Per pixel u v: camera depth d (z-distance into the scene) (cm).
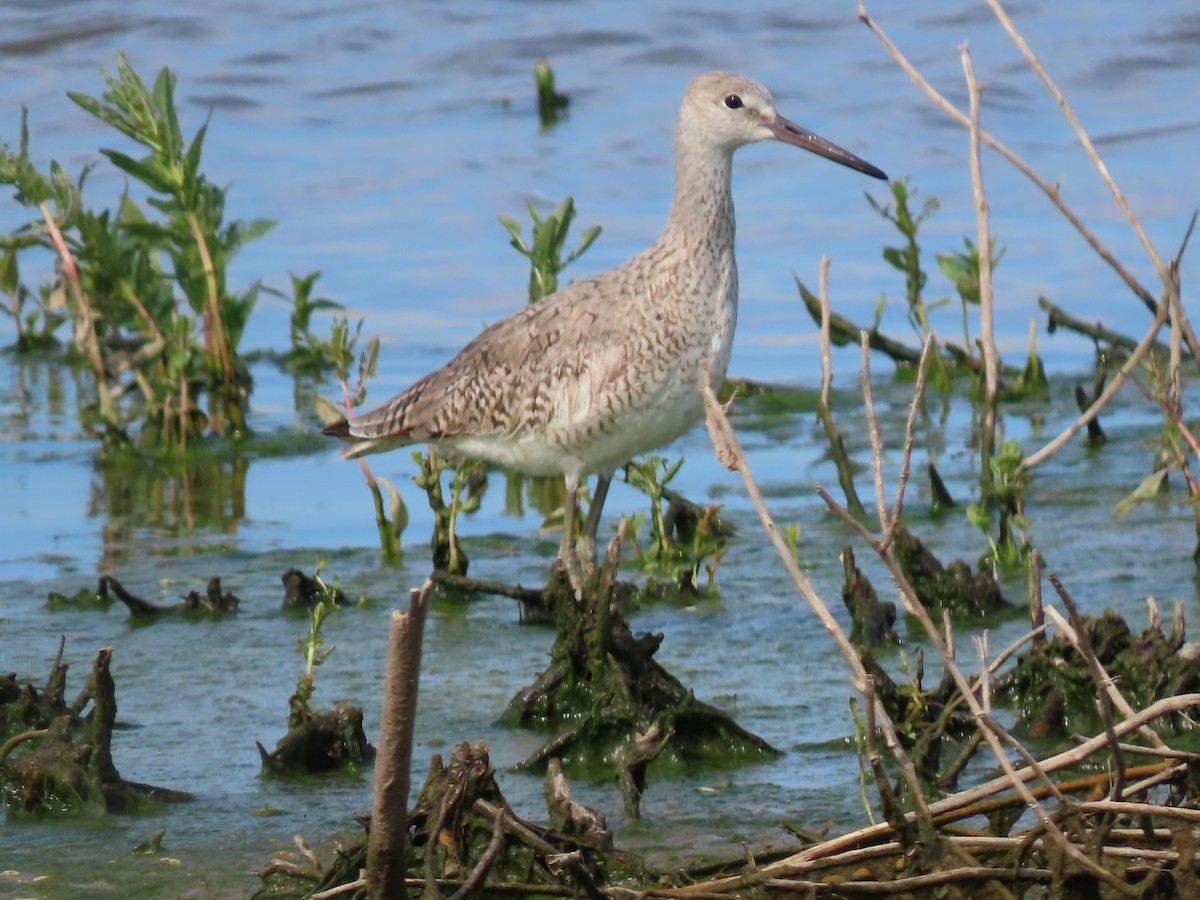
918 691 951
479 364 1248
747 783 918
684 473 1603
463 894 696
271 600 1268
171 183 1688
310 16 2898
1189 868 685
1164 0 2791
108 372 1788
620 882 761
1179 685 954
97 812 895
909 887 701
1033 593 1015
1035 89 2527
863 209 2264
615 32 2816
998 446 1582
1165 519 1378
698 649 1142
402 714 655
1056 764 723
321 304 1888
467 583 1248
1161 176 2258
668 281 1197
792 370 1912
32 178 1691
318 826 876
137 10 2867
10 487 1577
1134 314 1955
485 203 2288
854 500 1448
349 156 2445
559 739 955
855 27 2811
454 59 2756
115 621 1224
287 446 1703
